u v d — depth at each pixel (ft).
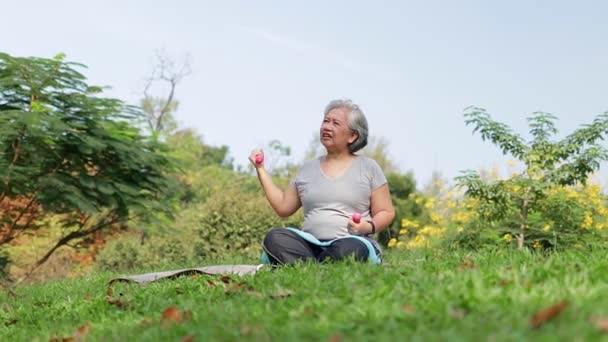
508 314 9.02
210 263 31.27
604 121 34.71
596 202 39.40
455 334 8.20
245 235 47.57
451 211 49.14
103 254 53.36
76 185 39.11
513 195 36.76
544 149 36.24
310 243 18.21
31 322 16.69
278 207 19.39
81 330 13.52
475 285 10.46
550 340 7.45
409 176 76.84
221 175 96.12
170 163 42.27
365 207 18.63
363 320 9.71
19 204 46.34
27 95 38.01
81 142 37.96
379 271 13.50
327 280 13.16
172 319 12.44
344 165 18.81
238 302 12.60
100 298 17.49
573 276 10.91
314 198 18.62
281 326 10.09
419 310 9.76
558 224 37.37
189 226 48.96
